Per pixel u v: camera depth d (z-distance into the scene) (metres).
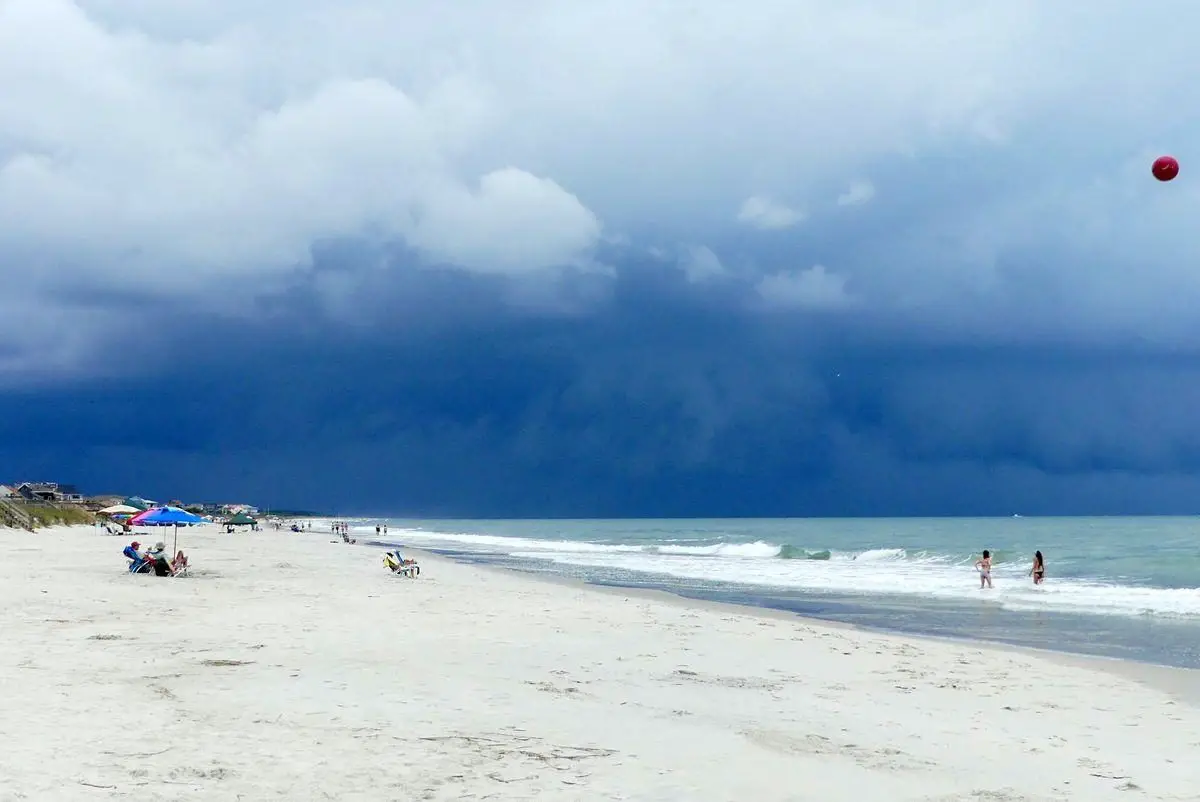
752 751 9.68
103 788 7.48
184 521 32.12
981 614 26.03
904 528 147.88
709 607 27.02
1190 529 121.81
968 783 8.79
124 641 15.72
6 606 20.27
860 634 20.59
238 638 16.64
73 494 162.88
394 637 17.61
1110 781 9.00
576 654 16.30
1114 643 19.91
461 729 10.11
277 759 8.60
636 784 8.30
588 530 177.38
